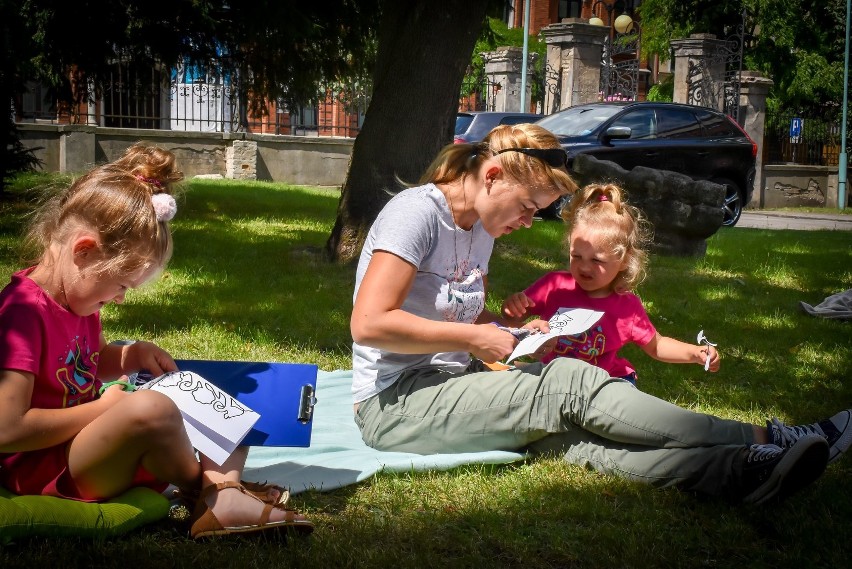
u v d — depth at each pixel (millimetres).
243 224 10438
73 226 2418
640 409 3162
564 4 35750
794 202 24250
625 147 13227
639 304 3883
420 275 3223
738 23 27641
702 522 2953
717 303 7559
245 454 2691
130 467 2510
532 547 2740
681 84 23281
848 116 26453
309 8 11070
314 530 2684
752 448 3021
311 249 8547
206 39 11648
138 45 11375
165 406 2439
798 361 5676
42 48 10586
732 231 13312
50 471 2502
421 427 3307
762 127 23344
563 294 3898
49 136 16156
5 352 2312
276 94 13250
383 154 7762
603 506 3018
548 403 3240
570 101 24203
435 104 7676
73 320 2500
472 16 7555
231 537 2568
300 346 5336
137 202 2424
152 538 2564
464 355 3564
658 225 10000
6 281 6414
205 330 5500
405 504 2992
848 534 2928
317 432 3648
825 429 3191
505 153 3123
